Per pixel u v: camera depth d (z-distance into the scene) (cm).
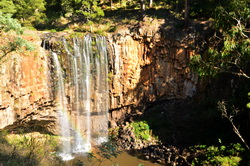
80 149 2364
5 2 2620
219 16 1267
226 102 2303
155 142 2453
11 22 1527
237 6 1214
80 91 2388
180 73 2638
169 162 2155
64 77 2250
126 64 2539
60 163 1545
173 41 2533
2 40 1745
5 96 1795
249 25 1636
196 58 1364
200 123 2491
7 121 1859
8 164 1077
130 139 2489
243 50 1195
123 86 2603
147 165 2123
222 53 1290
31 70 1961
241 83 2347
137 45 2572
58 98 2225
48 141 2192
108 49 2441
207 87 2639
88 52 2377
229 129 2233
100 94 2523
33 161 1205
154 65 2644
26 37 2045
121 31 2509
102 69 2469
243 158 1833
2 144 1488
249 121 2084
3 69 1747
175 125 2597
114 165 2073
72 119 2397
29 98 1994
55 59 2159
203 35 2545
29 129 2316
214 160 1902
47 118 2239
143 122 2673
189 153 2186
